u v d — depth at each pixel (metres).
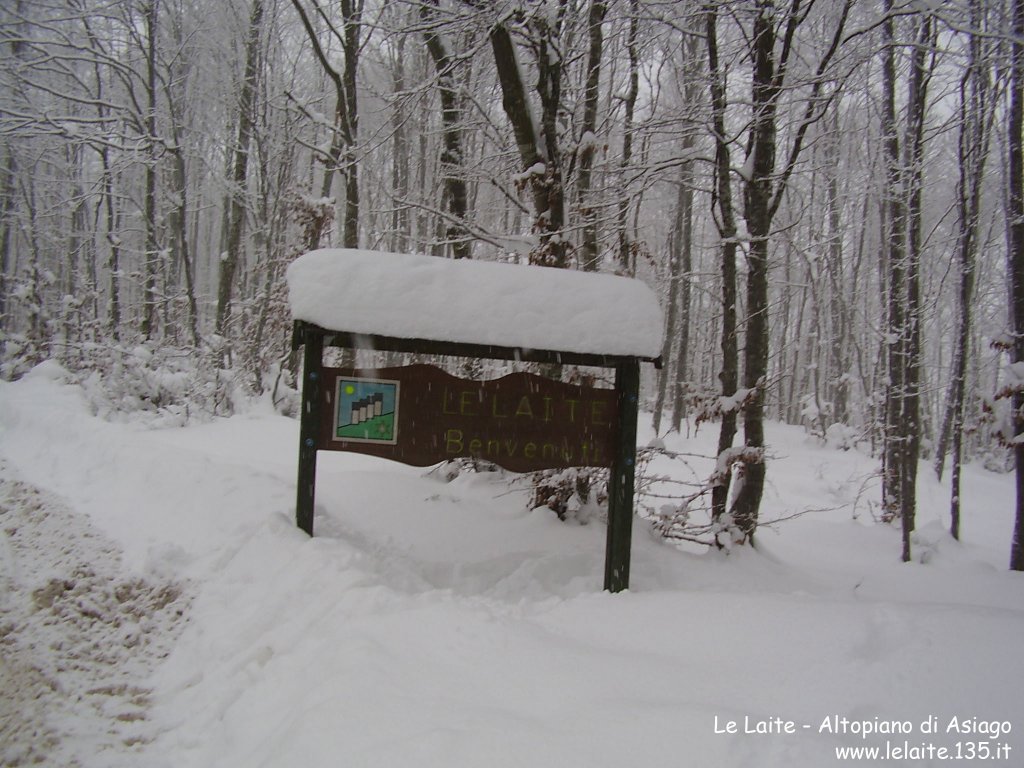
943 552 10.68
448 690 3.45
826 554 10.30
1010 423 8.72
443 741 2.87
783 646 3.91
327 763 2.88
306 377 5.54
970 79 11.39
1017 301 8.77
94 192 19.64
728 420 7.77
